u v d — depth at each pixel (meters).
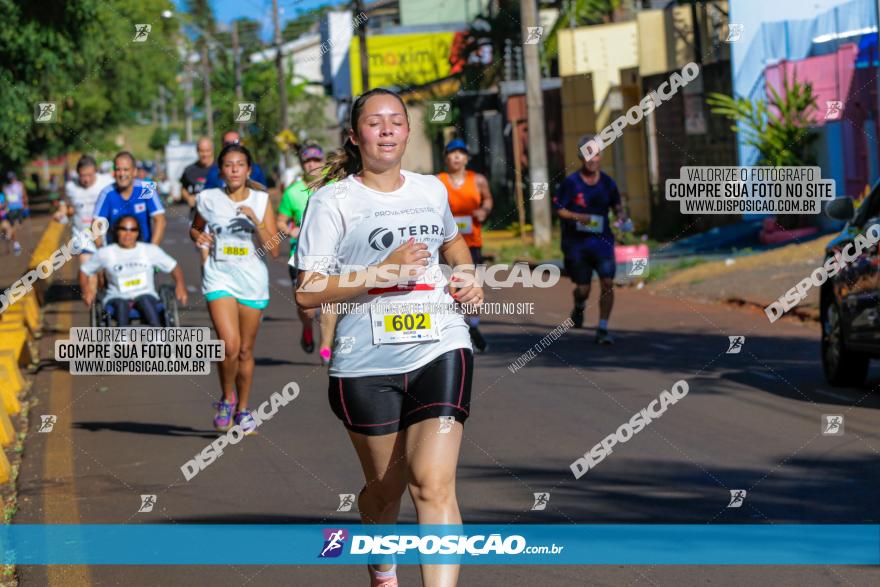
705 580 5.86
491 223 34.62
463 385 5.11
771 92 24.88
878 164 21.95
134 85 46.88
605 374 12.04
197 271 26.47
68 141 46.12
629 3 36.91
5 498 8.15
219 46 51.44
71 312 19.78
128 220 12.95
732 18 24.95
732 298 17.20
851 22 23.08
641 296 18.83
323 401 11.26
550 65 38.22
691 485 7.72
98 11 21.09
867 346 10.16
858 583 5.72
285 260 28.11
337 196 5.16
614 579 5.94
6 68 20.17
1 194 32.53
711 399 10.56
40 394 12.46
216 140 51.00
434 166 42.22
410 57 50.72
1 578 6.38
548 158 33.59
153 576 6.29
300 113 51.66
